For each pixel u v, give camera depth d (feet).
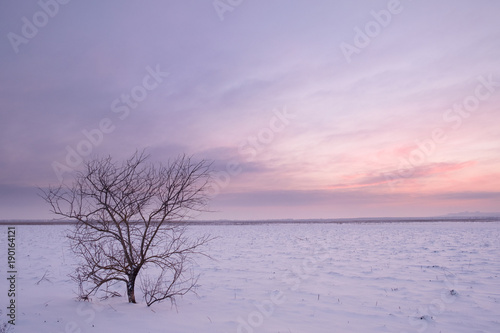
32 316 19.72
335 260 47.55
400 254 53.06
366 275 36.01
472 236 91.09
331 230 148.66
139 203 22.94
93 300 24.35
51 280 33.40
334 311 23.06
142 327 18.58
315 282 32.83
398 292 28.32
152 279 33.99
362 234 112.57
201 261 47.96
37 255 53.57
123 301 24.32
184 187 23.50
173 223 23.95
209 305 24.49
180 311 22.45
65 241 76.69
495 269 37.91
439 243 71.20
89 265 23.15
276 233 127.44
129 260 23.43
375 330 19.16
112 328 18.20
